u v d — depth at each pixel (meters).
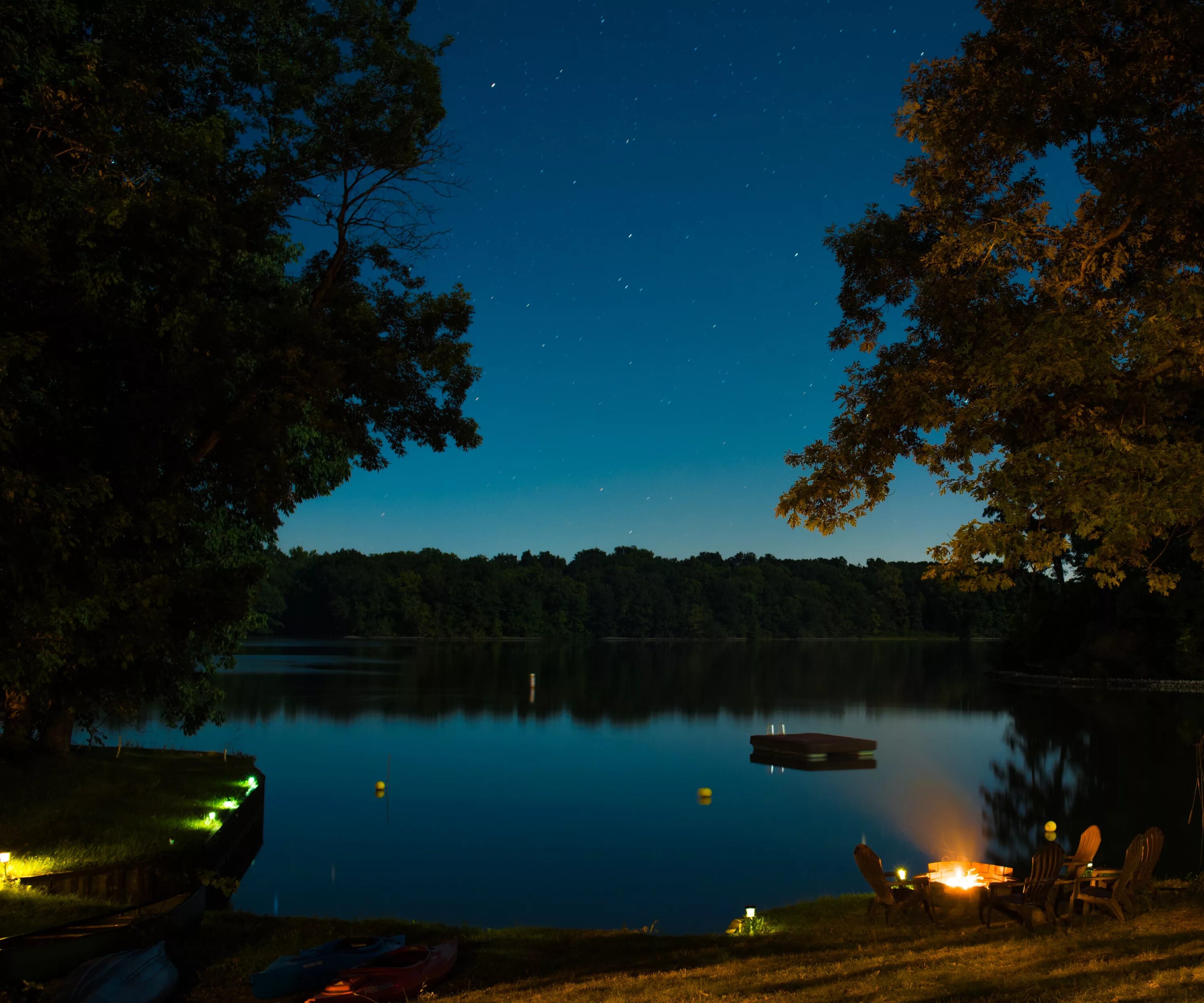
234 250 15.66
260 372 17.91
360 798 30.47
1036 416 10.31
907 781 32.94
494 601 172.62
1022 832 24.22
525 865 21.95
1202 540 10.26
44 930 9.98
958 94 12.27
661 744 43.53
